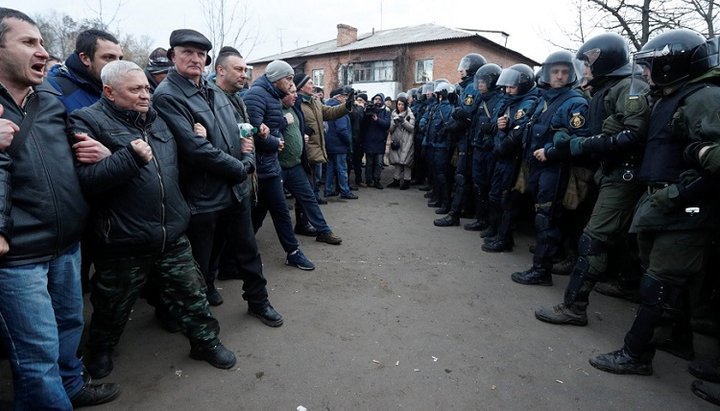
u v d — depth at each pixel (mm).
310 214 4332
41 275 1583
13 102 1531
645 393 2186
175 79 2238
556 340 2664
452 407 2033
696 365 2320
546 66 3350
